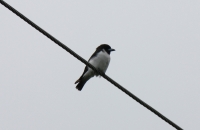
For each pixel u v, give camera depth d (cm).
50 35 1070
